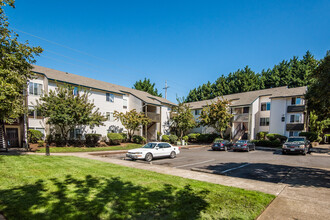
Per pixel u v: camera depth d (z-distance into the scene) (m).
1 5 9.50
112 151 19.44
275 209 4.62
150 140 32.12
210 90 60.53
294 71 49.94
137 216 4.03
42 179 6.56
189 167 11.12
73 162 10.40
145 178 7.21
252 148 22.23
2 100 9.43
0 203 4.45
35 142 19.73
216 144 22.50
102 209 4.28
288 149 17.41
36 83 20.11
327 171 9.74
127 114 25.28
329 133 30.95
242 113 33.09
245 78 52.78
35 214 3.96
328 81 8.22
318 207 4.76
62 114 17.81
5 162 9.27
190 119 31.56
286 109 28.95
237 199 5.12
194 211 4.33
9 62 9.89
